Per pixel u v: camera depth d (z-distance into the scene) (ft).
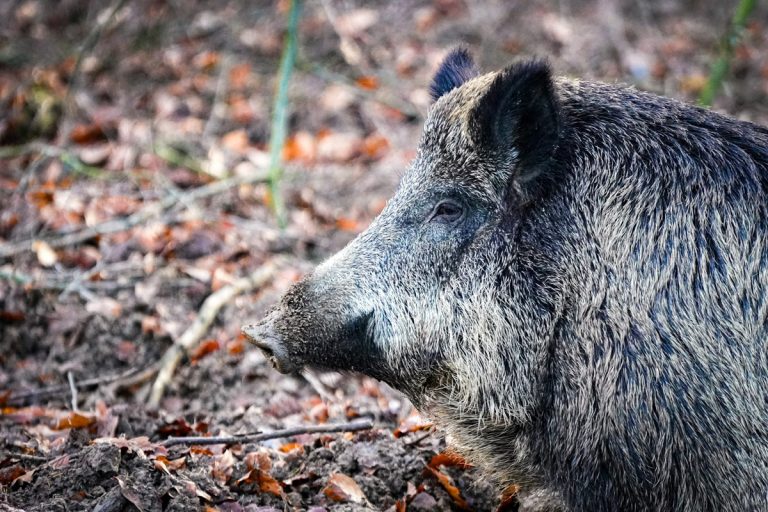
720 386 16.49
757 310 16.67
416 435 21.76
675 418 16.66
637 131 17.99
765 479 16.48
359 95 42.16
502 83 17.42
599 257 17.43
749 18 48.49
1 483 18.47
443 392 18.92
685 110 18.43
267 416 23.91
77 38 46.88
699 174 17.44
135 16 47.47
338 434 21.81
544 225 17.84
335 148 38.65
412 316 18.34
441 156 18.48
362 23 47.09
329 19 46.52
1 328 26.84
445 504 20.12
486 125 17.72
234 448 21.01
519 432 18.57
